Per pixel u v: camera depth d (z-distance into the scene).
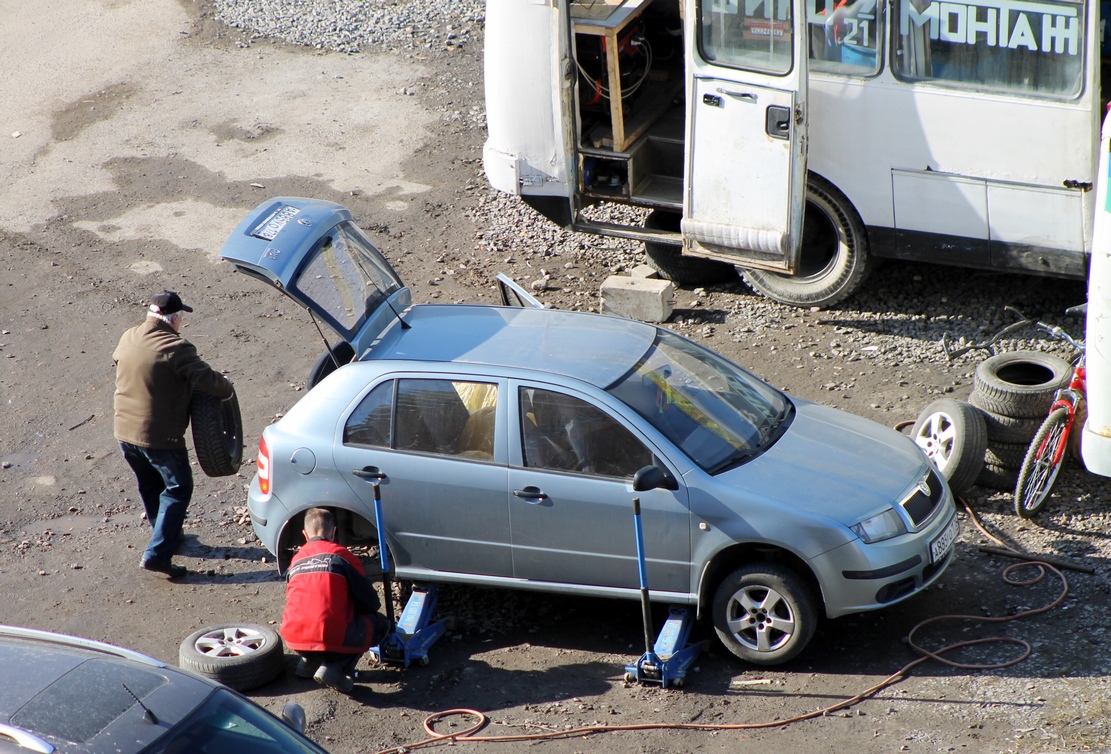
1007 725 24.38
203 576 32.62
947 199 39.47
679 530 26.61
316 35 74.88
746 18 38.41
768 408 29.42
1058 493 32.75
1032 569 29.78
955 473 31.88
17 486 37.16
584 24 42.69
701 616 29.12
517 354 29.00
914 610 28.86
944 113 38.50
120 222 54.34
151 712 16.52
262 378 42.22
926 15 37.84
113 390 42.09
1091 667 25.95
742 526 26.12
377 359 29.44
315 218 30.67
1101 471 29.47
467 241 51.22
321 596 26.45
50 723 16.11
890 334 41.78
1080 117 36.50
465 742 25.45
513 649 28.91
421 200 55.03
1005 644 27.19
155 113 65.50
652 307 43.56
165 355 31.05
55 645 18.42
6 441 39.50
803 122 38.72
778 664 27.03
